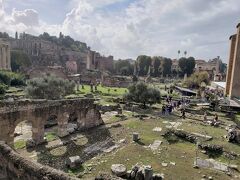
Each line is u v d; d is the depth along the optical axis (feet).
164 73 473.67
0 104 70.33
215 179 59.16
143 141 87.30
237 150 80.43
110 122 116.88
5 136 72.23
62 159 70.44
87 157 72.13
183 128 106.01
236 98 179.73
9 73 272.31
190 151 79.15
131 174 58.03
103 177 33.78
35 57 558.15
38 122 81.56
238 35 179.52
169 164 66.85
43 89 150.41
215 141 88.53
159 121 120.16
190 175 60.49
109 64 600.80
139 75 495.00
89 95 194.08
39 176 34.42
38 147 79.05
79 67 524.11
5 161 40.65
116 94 217.15
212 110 150.00
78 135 94.48
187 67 444.55
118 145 83.35
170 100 175.22
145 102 159.53
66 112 93.81
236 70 181.27
